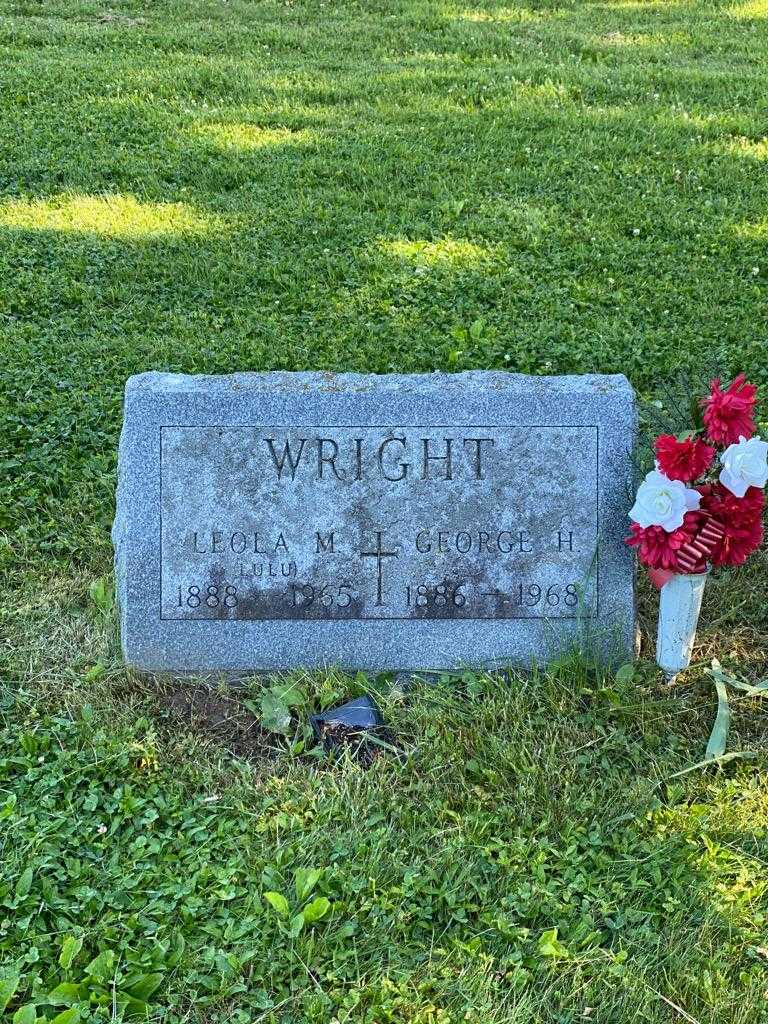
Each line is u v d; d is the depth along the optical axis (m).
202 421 2.06
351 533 2.07
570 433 2.06
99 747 1.94
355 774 1.92
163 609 2.07
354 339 2.80
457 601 2.07
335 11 5.64
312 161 3.66
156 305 2.94
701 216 3.34
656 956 1.72
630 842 1.84
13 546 2.29
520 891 1.78
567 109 4.18
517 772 1.91
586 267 3.09
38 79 4.39
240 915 1.75
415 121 4.05
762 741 1.99
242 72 4.55
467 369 2.70
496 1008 1.66
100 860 1.81
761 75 4.66
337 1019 1.65
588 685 2.04
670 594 2.00
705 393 2.57
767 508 2.30
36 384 2.65
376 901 1.77
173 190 3.49
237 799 1.89
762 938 1.74
